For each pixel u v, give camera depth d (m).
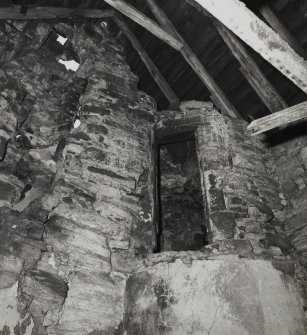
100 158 3.84
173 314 2.87
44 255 3.02
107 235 3.44
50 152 3.99
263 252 3.47
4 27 4.35
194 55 4.83
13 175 3.45
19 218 3.12
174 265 3.13
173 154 6.08
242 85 5.15
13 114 3.84
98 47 5.05
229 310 2.84
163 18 4.77
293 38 4.18
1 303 2.63
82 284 3.05
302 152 4.23
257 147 4.50
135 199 3.82
